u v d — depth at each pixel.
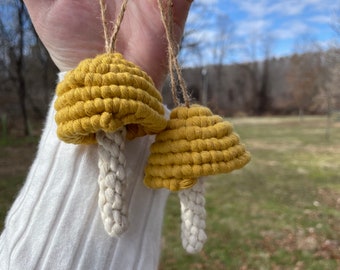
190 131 0.13
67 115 0.12
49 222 0.14
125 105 0.11
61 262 0.14
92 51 0.17
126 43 0.17
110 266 0.14
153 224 0.16
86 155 0.15
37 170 0.15
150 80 0.13
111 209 0.13
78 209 0.14
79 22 0.17
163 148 0.13
